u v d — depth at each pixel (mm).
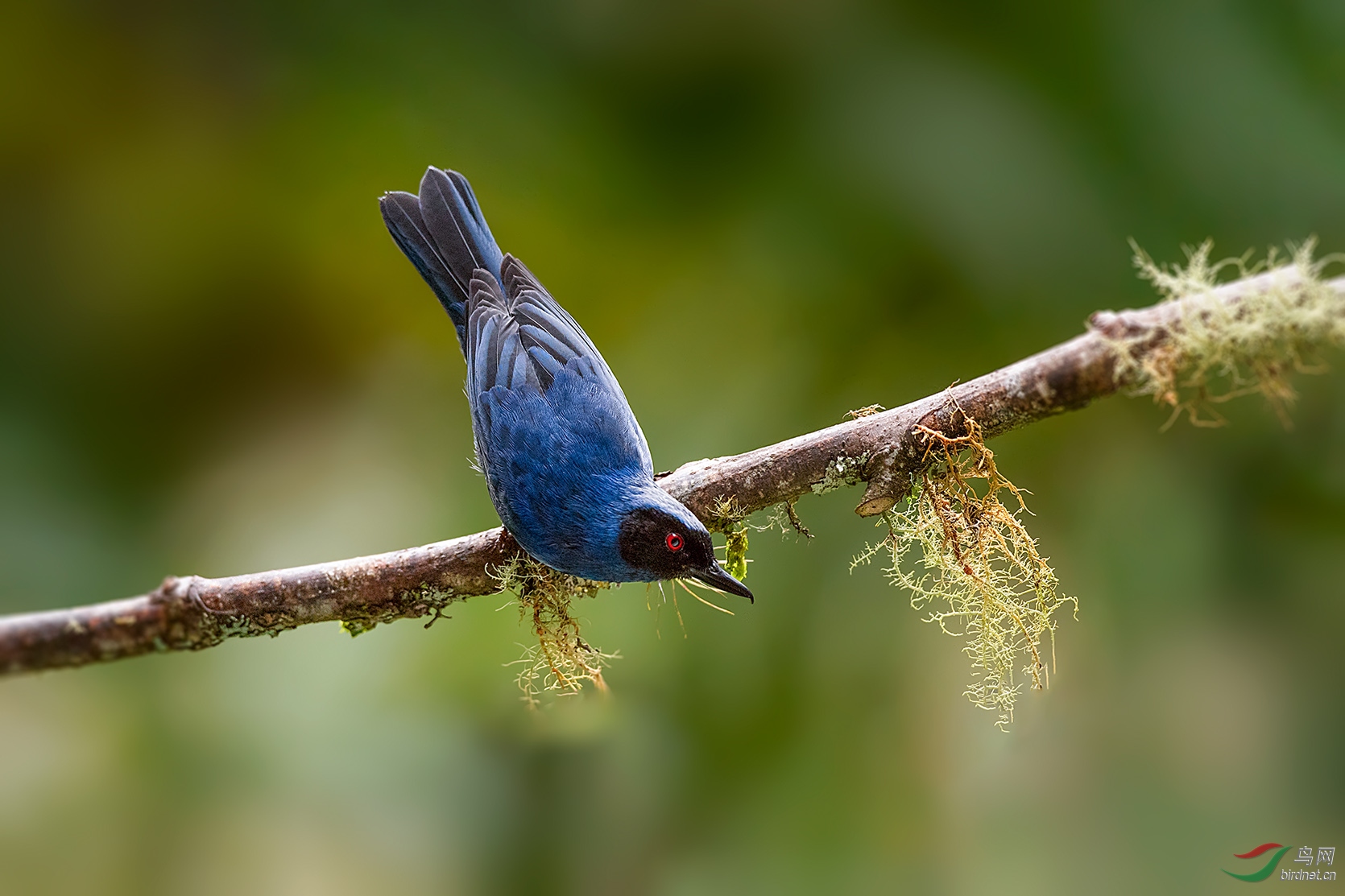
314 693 10055
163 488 11695
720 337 11547
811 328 11281
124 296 12375
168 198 12484
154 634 7281
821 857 9414
